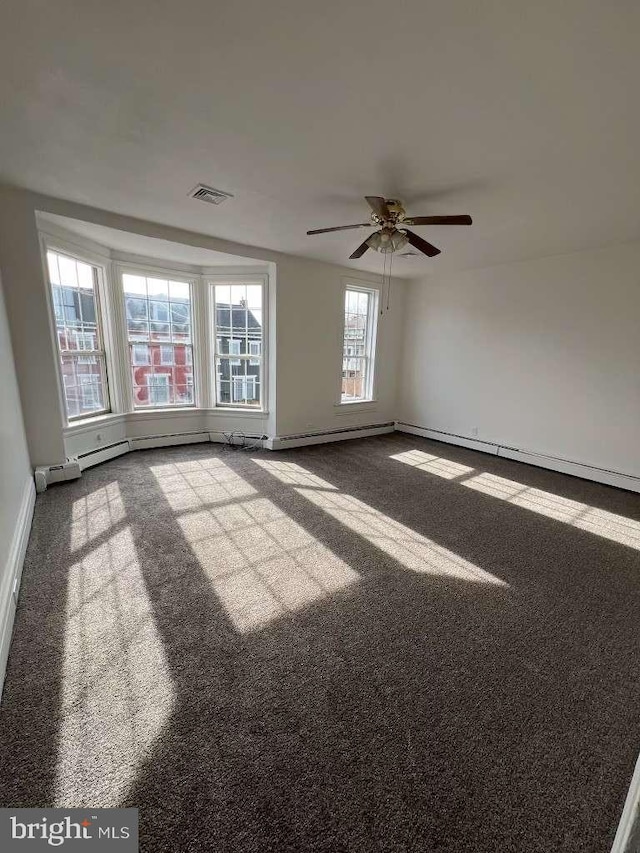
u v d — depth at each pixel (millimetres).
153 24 1365
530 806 1192
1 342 2551
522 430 4793
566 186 2547
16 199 2967
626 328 3844
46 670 1607
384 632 1909
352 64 1539
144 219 3465
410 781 1250
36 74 1632
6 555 1946
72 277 3801
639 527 3143
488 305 5004
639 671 1730
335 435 5668
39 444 3436
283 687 1580
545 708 1529
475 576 2408
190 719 1426
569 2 1227
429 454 5129
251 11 1303
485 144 2086
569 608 2137
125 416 4578
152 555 2488
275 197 2875
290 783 1230
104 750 1304
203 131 2051
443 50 1448
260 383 5117
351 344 5750
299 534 2848
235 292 4953
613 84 1593
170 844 1069
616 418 3982
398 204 2695
